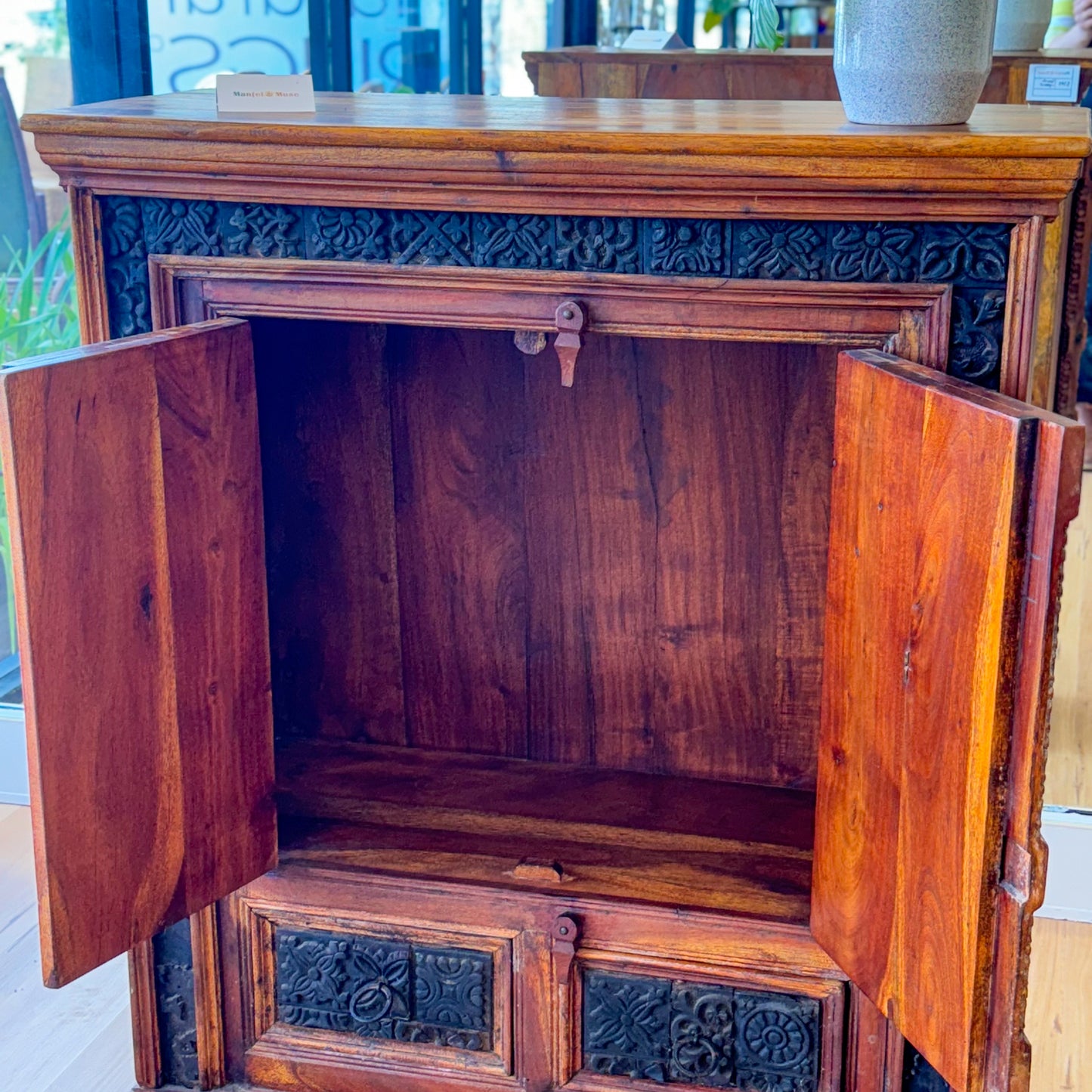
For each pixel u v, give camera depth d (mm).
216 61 2582
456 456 2002
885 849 1440
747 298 1483
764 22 2027
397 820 1912
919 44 1451
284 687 2178
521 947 1747
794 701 1992
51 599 1405
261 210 1579
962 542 1243
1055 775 2516
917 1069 1689
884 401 1367
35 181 2393
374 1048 1840
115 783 1524
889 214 1404
